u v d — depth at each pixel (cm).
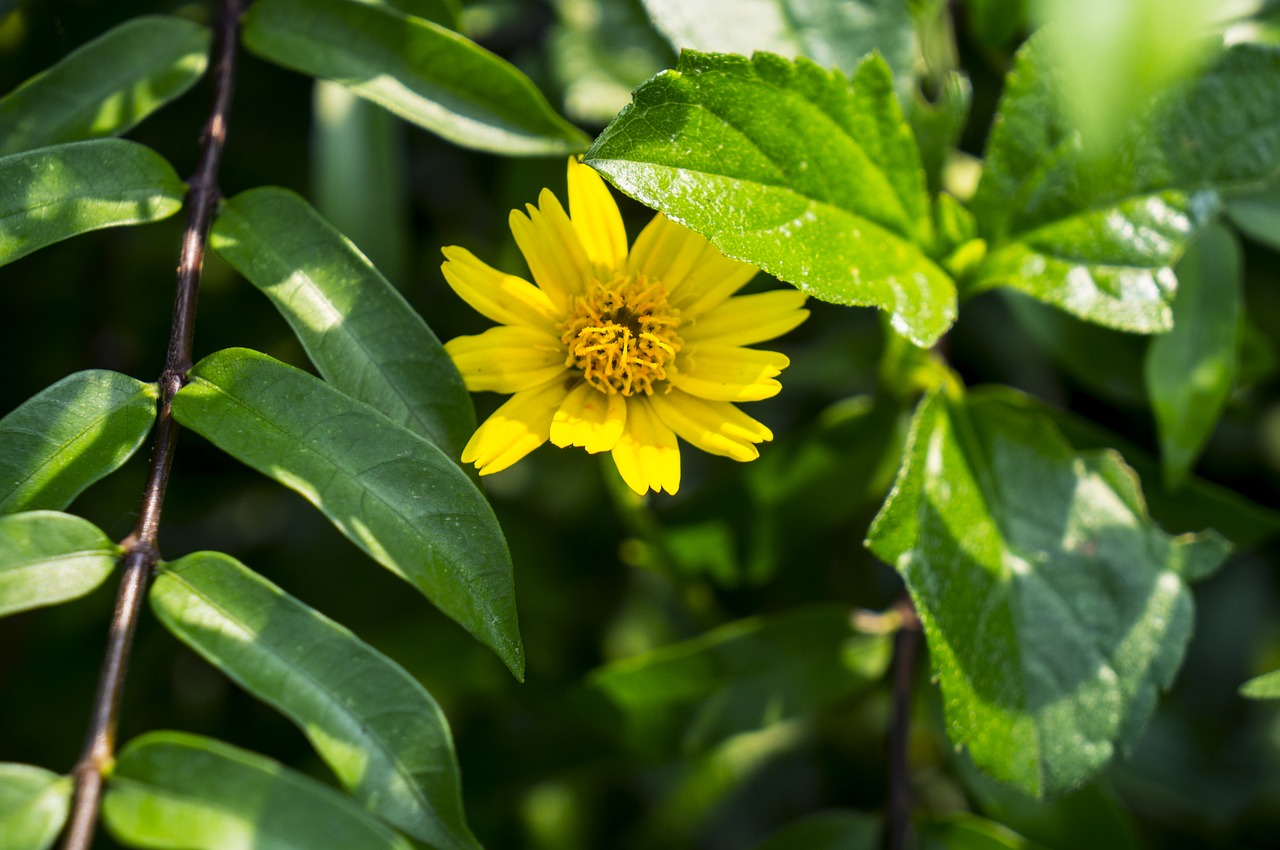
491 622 23
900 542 25
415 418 24
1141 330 26
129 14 29
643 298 25
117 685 23
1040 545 26
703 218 24
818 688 27
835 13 26
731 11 26
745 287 28
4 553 23
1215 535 26
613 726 27
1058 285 26
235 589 23
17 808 22
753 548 28
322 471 23
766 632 27
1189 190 26
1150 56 20
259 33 26
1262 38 27
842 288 25
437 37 26
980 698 25
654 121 24
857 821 27
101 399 24
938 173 27
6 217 24
